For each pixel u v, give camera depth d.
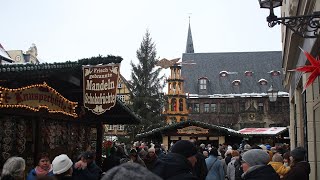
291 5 10.88
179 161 4.00
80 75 11.87
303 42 10.70
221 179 10.29
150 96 51.56
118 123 18.42
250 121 69.94
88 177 7.49
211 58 77.56
